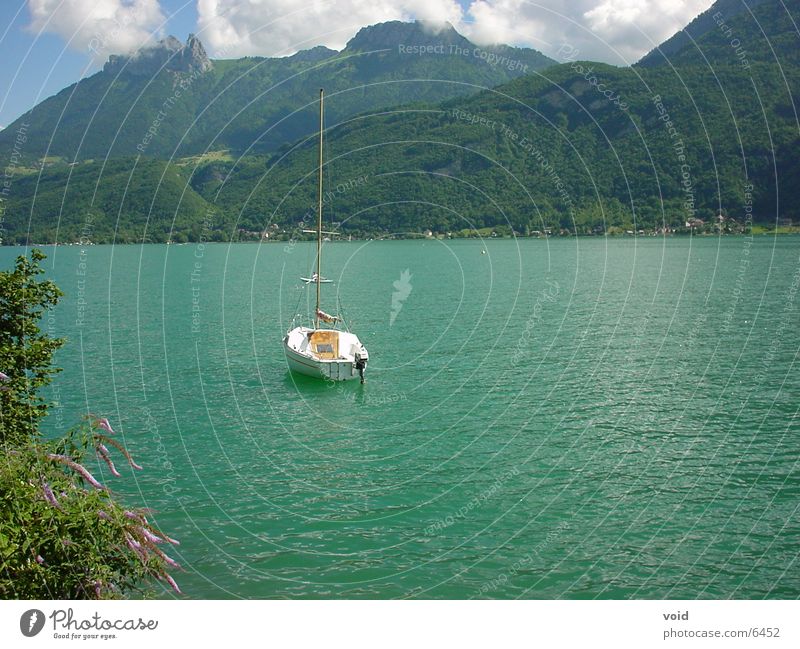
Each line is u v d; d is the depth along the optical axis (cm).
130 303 6419
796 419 2622
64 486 1051
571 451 2352
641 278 7612
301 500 1992
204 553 1691
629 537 1756
